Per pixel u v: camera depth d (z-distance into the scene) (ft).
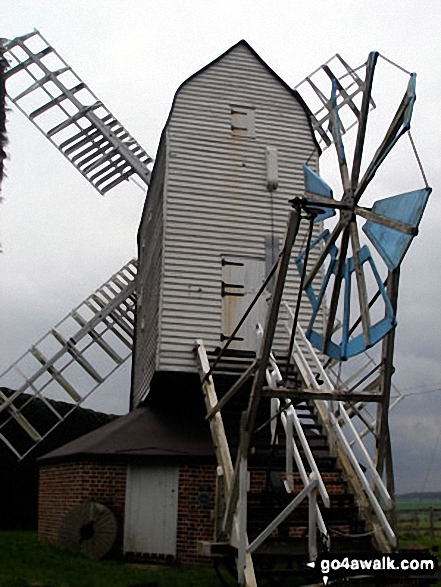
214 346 48.73
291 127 54.90
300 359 42.57
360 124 28.25
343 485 34.60
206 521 43.50
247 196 52.24
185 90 53.26
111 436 47.88
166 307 48.65
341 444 34.53
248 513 32.89
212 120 53.16
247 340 49.29
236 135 53.36
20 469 75.36
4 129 40.06
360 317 26.94
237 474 30.48
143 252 67.36
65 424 80.07
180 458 44.32
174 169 51.34
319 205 27.53
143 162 74.59
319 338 30.12
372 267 26.43
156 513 44.04
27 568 35.17
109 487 44.65
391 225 25.49
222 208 51.49
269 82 55.42
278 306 27.58
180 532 43.47
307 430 44.24
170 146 51.72
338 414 37.32
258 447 36.78
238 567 28.37
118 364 68.59
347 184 28.86
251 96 54.65
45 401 64.34
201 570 40.01
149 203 62.69
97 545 43.21
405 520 87.20
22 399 74.95
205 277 49.85
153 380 49.29
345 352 27.17
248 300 50.03
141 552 43.45
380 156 26.43
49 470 51.62
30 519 74.64
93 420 83.51
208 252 50.39
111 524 43.45
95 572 36.09
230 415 44.32
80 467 45.29
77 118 72.43
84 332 68.18
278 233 51.90
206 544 30.73
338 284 28.96
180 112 52.70
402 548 29.81
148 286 59.77
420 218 24.21
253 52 55.67
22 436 75.87
